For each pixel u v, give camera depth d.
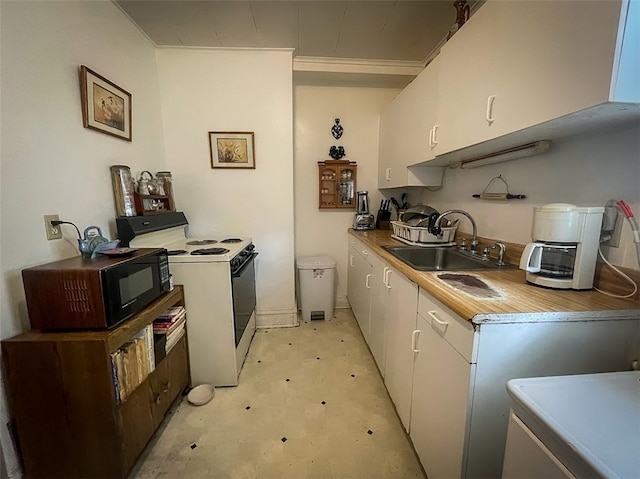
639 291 0.92
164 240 2.07
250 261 2.31
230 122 2.39
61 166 1.29
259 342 2.40
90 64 1.50
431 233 1.85
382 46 2.24
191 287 1.74
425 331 1.16
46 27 1.21
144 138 2.06
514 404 0.67
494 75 1.13
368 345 2.20
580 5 0.76
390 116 2.54
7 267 1.04
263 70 2.35
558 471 0.53
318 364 2.08
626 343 0.88
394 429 1.49
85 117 1.43
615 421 0.55
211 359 1.81
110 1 1.67
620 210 0.98
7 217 1.04
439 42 2.17
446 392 0.99
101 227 1.57
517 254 1.45
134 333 1.17
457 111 1.41
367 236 2.43
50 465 1.08
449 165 2.11
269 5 1.73
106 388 1.05
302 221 2.96
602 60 0.71
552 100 0.86
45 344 1.01
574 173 1.16
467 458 0.90
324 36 2.10
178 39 2.14
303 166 2.88
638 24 0.68
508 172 1.54
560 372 0.87
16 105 1.08
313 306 2.78
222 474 1.25
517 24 0.99
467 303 0.90
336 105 2.82
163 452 1.35
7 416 1.03
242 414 1.60
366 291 2.21
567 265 1.08
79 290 1.04
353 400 1.71
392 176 2.51
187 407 1.65
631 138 0.94
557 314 0.84
